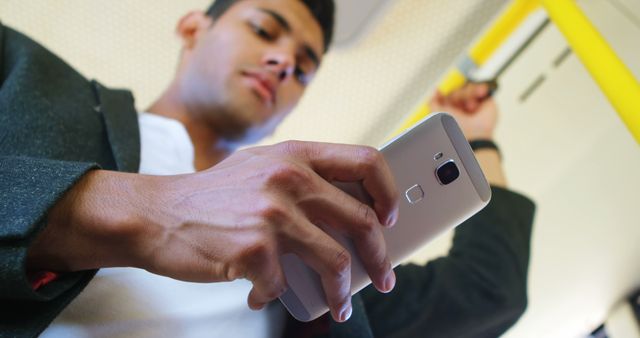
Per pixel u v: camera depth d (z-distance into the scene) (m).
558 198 0.96
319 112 1.26
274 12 0.97
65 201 0.34
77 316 0.46
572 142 0.97
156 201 0.35
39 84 0.58
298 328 0.65
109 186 0.36
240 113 0.91
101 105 0.62
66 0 1.14
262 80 0.93
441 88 1.19
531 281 0.97
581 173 0.95
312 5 1.02
